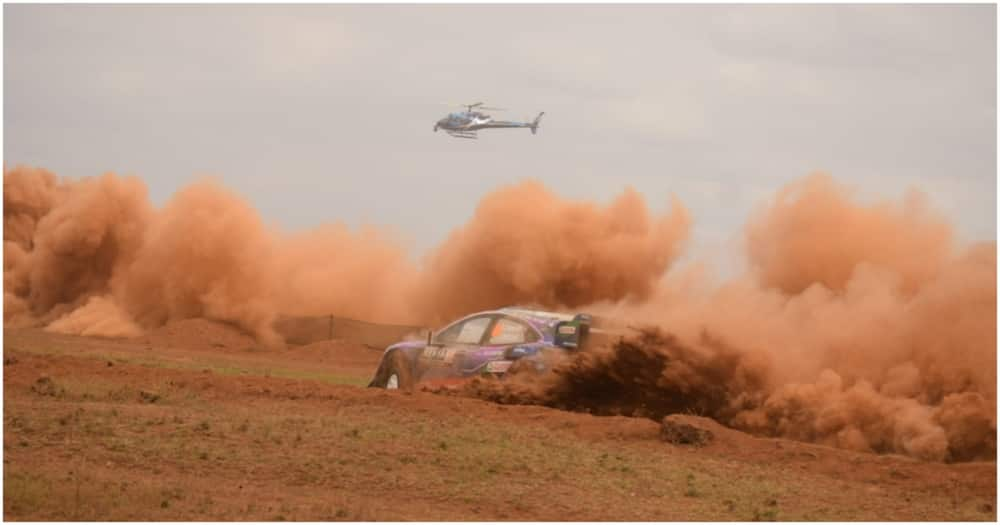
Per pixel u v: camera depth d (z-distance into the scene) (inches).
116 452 1219.9
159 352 3346.5
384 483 1137.4
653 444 1370.6
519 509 1063.0
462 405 1563.7
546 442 1362.0
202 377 1748.3
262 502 1043.9
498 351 1764.3
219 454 1226.0
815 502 1120.2
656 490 1147.9
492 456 1264.8
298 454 1240.2
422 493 1107.9
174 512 991.0
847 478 1226.6
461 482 1153.4
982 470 1226.0
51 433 1294.3
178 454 1218.6
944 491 1167.6
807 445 1352.1
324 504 1044.5
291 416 1473.9
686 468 1249.4
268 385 1700.3
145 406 1526.8
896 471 1230.9
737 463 1288.1
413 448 1291.8
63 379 1694.1
